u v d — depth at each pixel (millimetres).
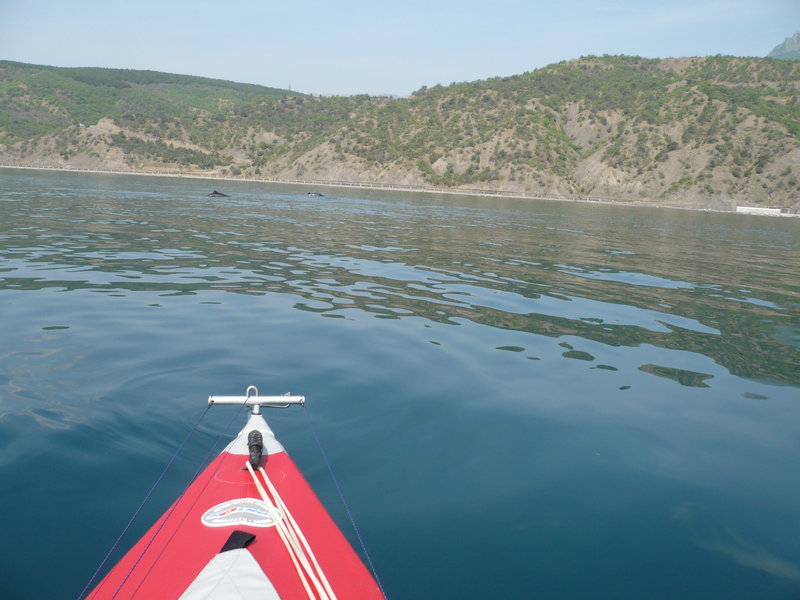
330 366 8680
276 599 3469
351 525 4988
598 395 8109
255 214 33938
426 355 9375
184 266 15930
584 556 4770
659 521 5293
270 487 4945
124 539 4742
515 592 4340
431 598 4238
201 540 4250
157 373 8102
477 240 26391
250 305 12031
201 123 144875
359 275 15977
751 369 9555
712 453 6621
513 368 8984
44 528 4832
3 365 8086
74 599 4109
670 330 11633
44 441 6168
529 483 5801
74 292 12359
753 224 55250
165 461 5938
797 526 5320
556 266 19234
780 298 15812
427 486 5648
